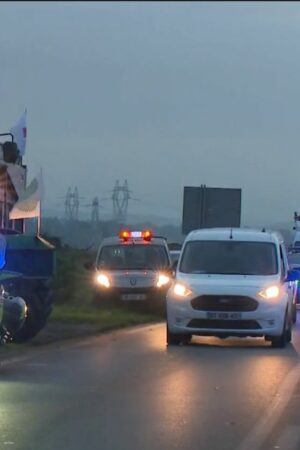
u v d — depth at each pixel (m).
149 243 52.31
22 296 34.47
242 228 41.06
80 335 38.34
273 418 20.81
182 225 73.25
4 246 30.66
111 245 52.69
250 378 26.64
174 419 20.62
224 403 22.55
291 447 18.06
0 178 34.03
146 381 25.89
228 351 33.97
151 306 49.97
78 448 17.88
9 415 20.95
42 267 34.94
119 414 21.12
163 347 35.00
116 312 49.00
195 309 35.94
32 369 28.03
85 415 21.00
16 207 34.88
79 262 65.50
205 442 18.42
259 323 35.78
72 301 53.31
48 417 20.73
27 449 17.73
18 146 34.72
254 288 36.00
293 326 47.22
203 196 72.94
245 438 18.78
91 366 28.86
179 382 25.75
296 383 25.73
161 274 50.41
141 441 18.48
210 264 38.03
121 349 33.84
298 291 56.62
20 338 34.97
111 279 50.41
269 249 38.50
